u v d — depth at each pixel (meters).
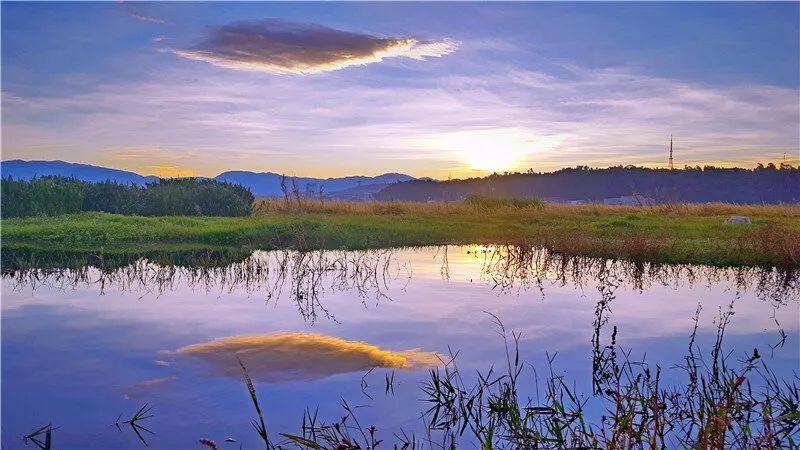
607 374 5.70
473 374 5.76
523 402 5.11
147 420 4.66
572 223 23.02
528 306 8.80
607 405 5.04
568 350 6.51
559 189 87.75
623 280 11.34
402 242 17.83
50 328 7.39
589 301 9.18
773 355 6.34
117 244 16.58
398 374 5.75
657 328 7.52
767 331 7.37
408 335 7.10
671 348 6.62
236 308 8.66
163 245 16.56
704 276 11.91
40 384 5.41
